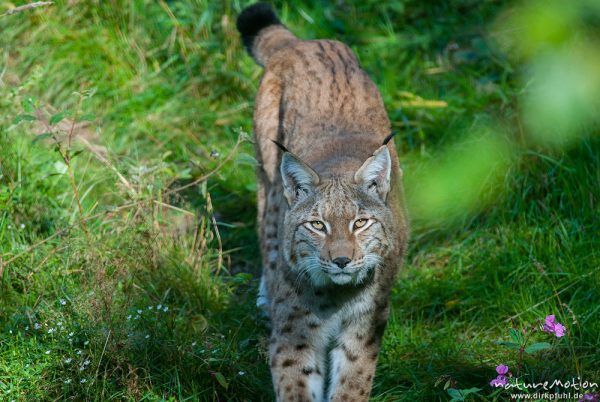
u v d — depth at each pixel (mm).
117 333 8164
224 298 9711
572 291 9414
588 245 9852
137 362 8141
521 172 10984
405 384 8617
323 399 8234
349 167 8133
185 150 12359
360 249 7625
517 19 9555
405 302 9773
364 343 8031
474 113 12031
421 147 11875
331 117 9109
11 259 9031
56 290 8867
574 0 7875
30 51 12961
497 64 13023
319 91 9422
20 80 12672
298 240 7828
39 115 11797
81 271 9102
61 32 13258
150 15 13750
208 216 10023
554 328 7344
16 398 7699
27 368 7906
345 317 7988
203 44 13453
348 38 13992
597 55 8289
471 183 10984
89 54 13148
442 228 10828
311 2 14547
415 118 12492
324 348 8125
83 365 7918
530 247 10031
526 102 11234
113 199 10961
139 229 9555
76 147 11508
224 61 13477
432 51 13828
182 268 9656
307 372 7996
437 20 14172
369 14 14523
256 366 8555
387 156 7871
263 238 9984
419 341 9203
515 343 7773
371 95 9453
